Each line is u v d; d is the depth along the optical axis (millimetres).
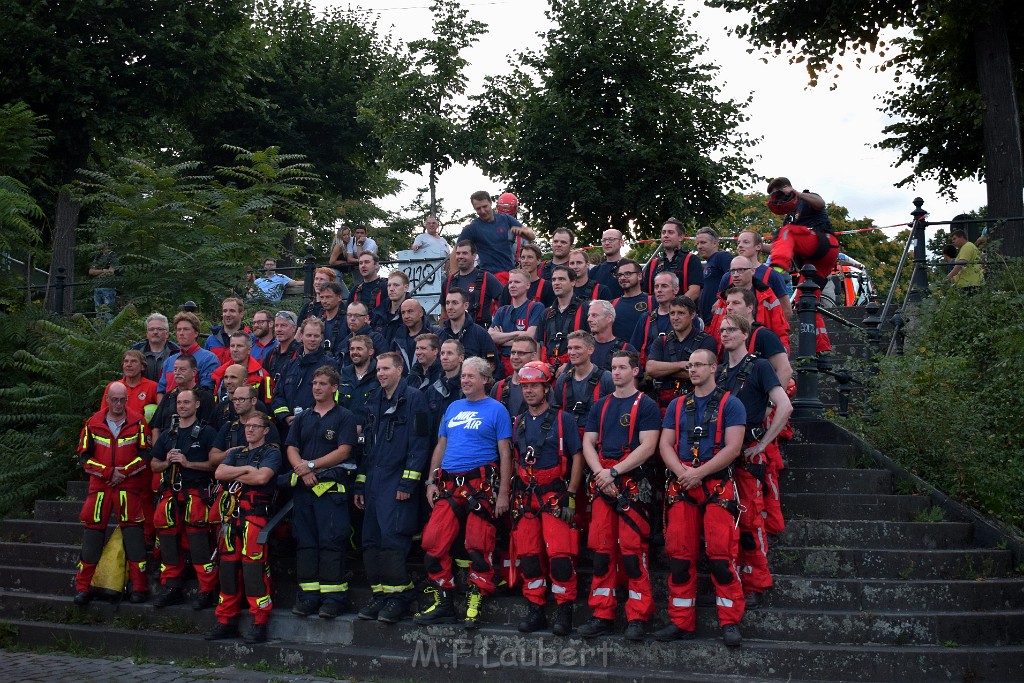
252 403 7672
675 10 22500
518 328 8500
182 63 20672
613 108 22062
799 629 6238
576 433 6695
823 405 9219
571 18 21969
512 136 21891
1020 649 6000
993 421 8391
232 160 28547
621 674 6152
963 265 10781
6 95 19188
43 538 9508
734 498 6160
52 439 10641
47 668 7336
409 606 7223
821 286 9672
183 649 7582
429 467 7504
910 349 9594
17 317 12555
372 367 8141
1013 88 15156
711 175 21719
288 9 30719
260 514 7492
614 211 21672
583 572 6938
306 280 13805
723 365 6594
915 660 5906
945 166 18906
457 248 9461
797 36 17000
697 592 6695
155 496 8562
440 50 21062
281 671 7109
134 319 12203
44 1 18906
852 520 7059
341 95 30297
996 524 7285
